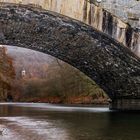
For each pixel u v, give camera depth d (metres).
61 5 20.38
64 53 29.39
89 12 20.70
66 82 64.38
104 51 25.16
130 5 21.14
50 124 20.17
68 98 64.12
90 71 32.34
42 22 22.55
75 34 23.52
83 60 29.72
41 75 85.62
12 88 81.81
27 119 23.61
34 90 77.88
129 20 21.17
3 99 80.00
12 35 26.44
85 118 24.59
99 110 35.03
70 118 24.52
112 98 35.97
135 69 26.08
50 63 74.88
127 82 30.05
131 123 21.12
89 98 59.75
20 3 19.78
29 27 23.98
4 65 81.94
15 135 15.36
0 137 14.65
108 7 20.89
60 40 25.86
